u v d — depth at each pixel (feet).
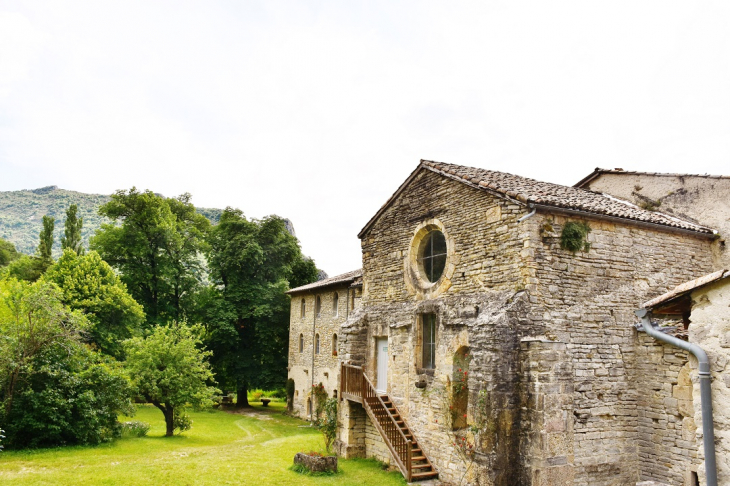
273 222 128.88
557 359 35.86
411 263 50.55
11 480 38.11
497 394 35.83
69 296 91.40
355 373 52.80
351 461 51.13
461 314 42.06
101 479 39.45
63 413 55.67
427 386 45.14
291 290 112.98
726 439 19.43
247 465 46.93
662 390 38.19
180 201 138.92
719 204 48.60
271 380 119.34
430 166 48.47
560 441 35.09
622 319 40.37
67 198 518.78
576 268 39.29
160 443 63.16
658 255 43.78
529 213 37.88
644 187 55.77
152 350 72.74
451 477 40.60
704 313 20.97
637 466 38.91
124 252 115.65
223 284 128.88
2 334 53.78
